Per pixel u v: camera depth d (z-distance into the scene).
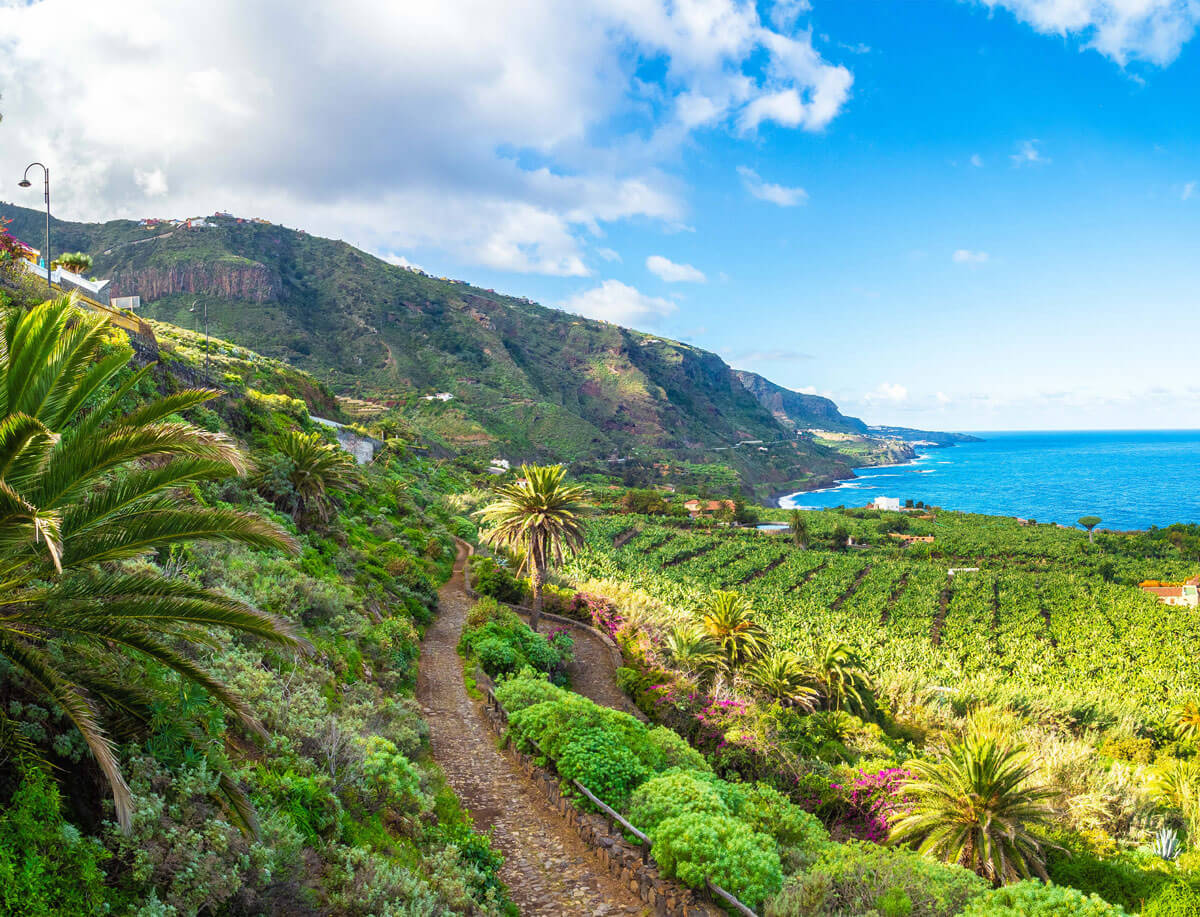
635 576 76.00
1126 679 56.16
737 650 36.09
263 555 20.12
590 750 14.81
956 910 11.02
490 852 11.84
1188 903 13.24
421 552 44.19
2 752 6.10
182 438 7.08
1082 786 25.09
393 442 85.38
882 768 23.62
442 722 19.08
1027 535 145.38
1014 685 49.88
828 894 10.97
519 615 38.34
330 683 15.38
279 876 7.61
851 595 90.31
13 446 6.21
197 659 11.17
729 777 22.27
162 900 6.41
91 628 7.05
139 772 7.15
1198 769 27.72
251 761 9.52
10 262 23.31
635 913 10.85
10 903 5.34
